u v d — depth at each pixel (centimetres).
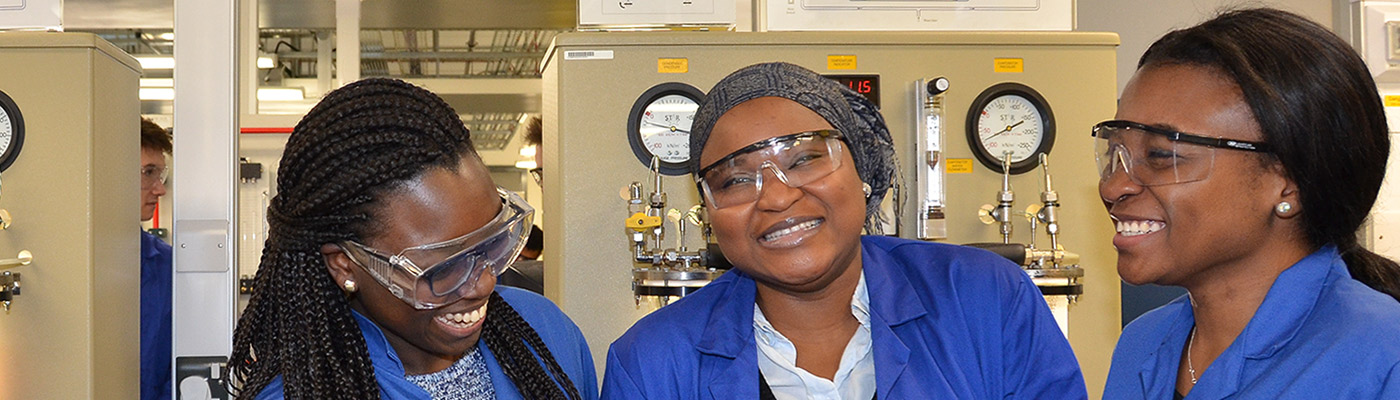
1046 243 254
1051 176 256
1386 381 90
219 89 229
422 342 111
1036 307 127
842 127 118
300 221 104
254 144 351
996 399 125
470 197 104
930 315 127
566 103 246
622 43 246
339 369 108
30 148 227
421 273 101
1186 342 116
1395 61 335
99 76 232
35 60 227
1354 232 101
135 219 256
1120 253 109
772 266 115
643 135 246
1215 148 97
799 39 248
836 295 124
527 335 128
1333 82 94
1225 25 100
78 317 227
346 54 402
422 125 103
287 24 465
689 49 247
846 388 122
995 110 255
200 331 228
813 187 113
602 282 247
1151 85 103
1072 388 125
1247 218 98
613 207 246
